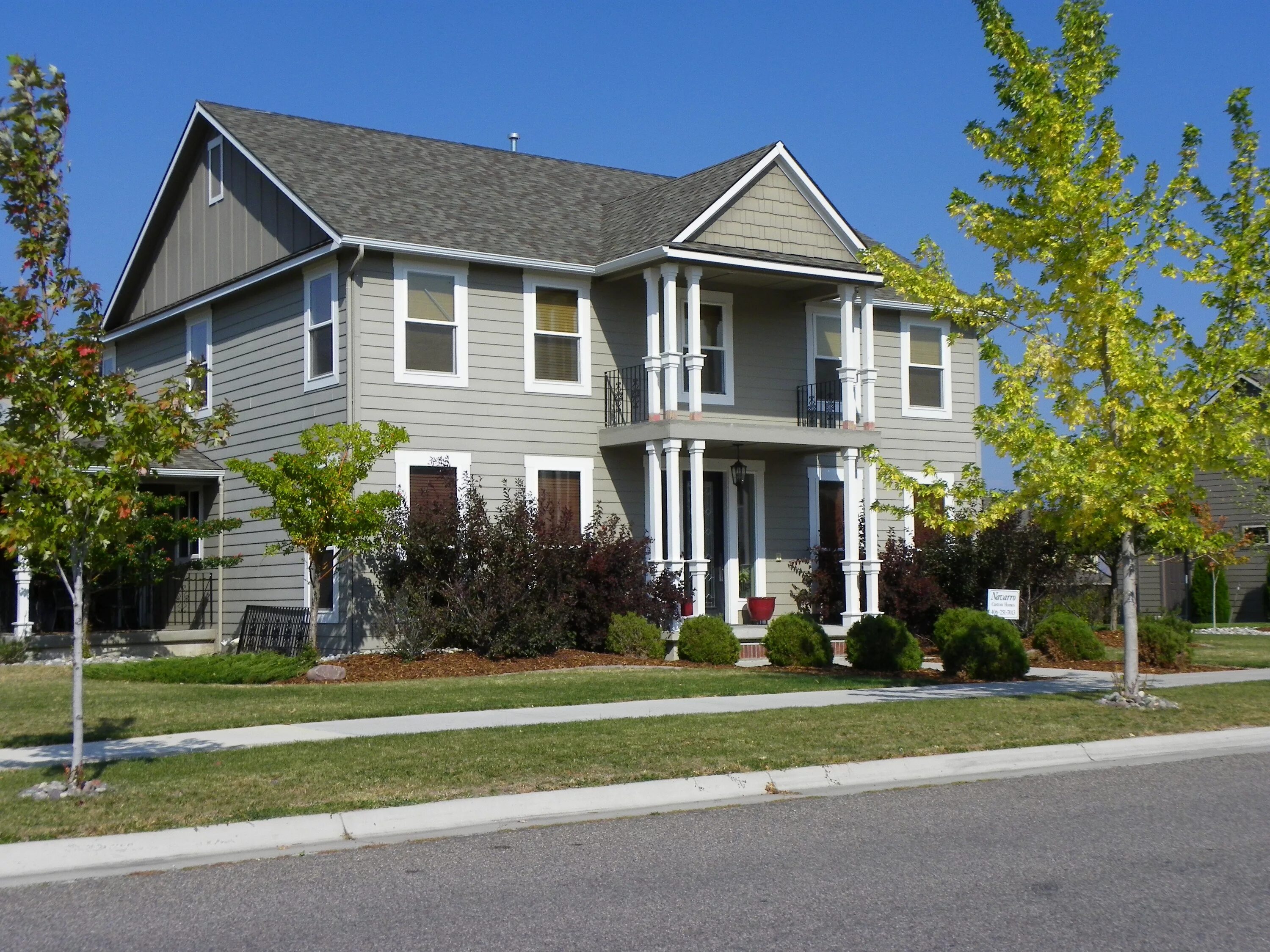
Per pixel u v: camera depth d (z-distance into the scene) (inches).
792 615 776.9
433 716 525.0
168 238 989.2
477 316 824.3
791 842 334.3
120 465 370.0
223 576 890.7
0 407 516.7
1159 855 318.7
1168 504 591.8
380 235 780.6
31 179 373.4
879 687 640.4
